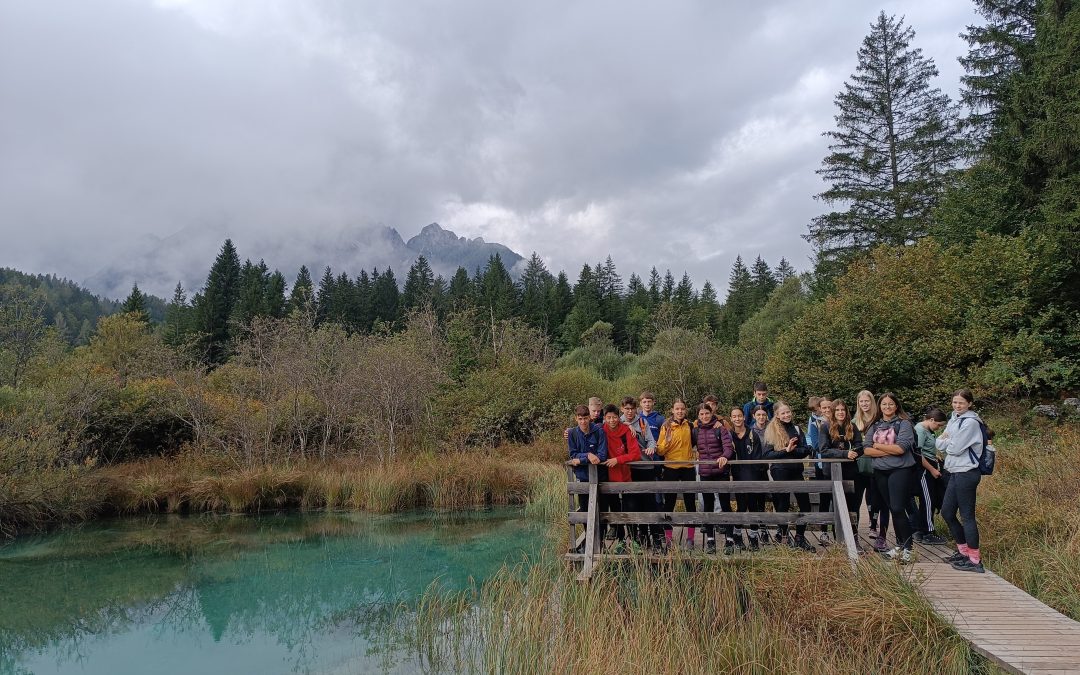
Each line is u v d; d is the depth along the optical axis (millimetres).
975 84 20625
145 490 12883
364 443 16812
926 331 14820
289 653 6199
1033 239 14797
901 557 5691
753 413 7703
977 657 4500
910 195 26578
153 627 7121
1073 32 14266
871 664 4438
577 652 4859
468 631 6227
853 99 28594
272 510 13062
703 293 85750
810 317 16984
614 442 6695
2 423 12516
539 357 28531
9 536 11086
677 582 5680
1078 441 9312
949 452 6098
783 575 5395
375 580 8562
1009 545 6781
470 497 13438
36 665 6109
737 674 4473
